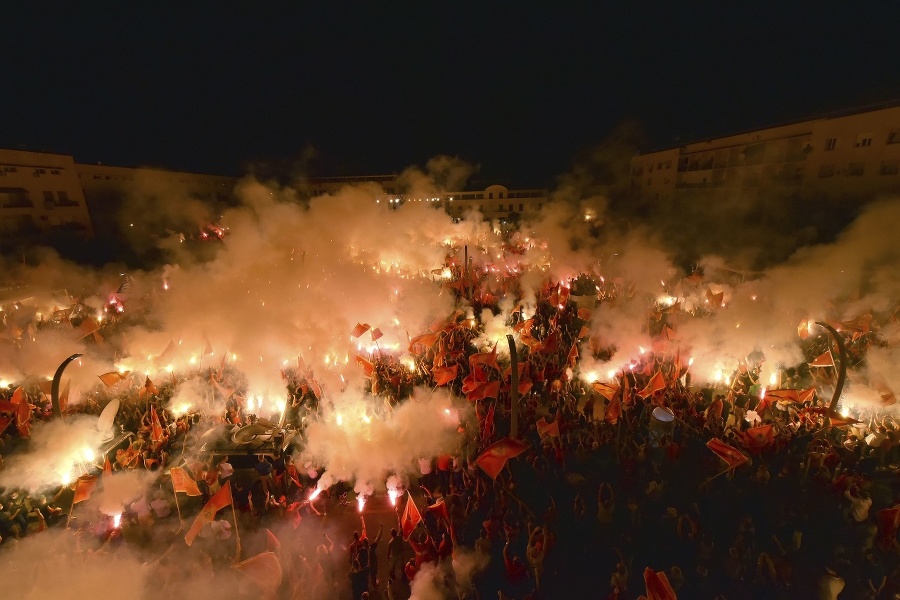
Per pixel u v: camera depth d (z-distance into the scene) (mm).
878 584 11625
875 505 14023
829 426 15828
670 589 9289
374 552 12445
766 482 15055
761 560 11734
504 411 18703
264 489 15188
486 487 14578
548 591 11781
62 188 47844
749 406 19406
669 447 16156
